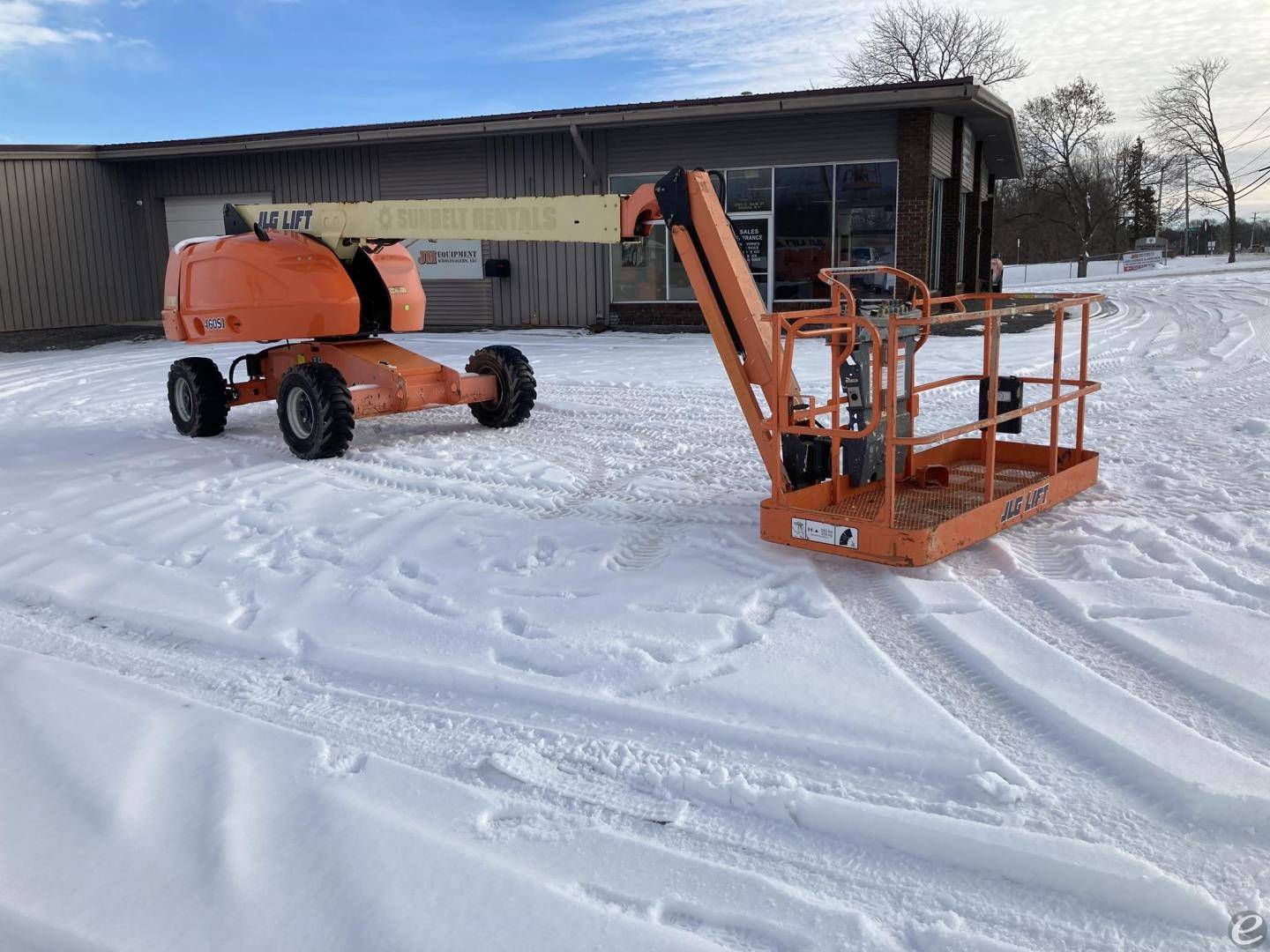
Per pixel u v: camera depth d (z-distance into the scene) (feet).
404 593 14.73
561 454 23.93
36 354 53.01
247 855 8.38
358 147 63.87
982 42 153.48
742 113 50.83
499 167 60.23
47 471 24.03
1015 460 19.65
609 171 57.88
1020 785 9.03
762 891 7.79
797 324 15.48
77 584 15.62
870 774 9.39
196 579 15.64
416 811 8.99
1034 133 154.10
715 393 32.12
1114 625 12.21
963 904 7.65
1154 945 7.11
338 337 27.35
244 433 28.58
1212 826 8.40
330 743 10.45
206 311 25.86
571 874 8.07
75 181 68.74
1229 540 15.21
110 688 11.84
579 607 13.75
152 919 7.70
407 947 7.23
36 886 8.16
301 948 7.32
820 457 17.35
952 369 34.99
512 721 10.82
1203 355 36.27
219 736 10.53
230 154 66.74
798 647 12.06
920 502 16.88
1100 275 130.72
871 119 52.16
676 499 19.33
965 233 72.84
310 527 18.10
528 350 48.14
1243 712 10.16
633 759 9.85
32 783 9.76
